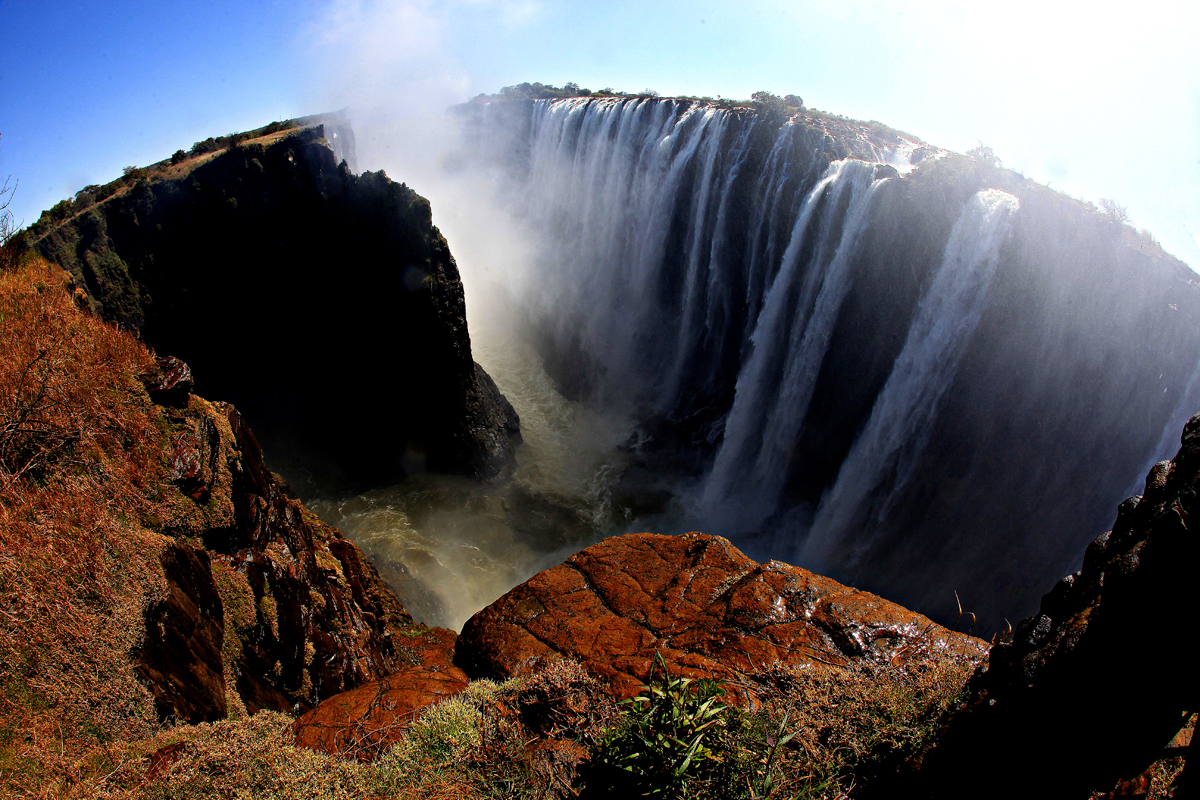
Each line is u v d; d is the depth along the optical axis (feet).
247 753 10.69
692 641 13.41
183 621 14.64
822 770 9.14
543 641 14.17
